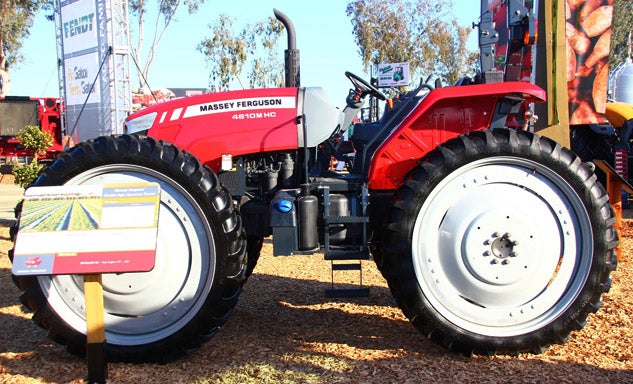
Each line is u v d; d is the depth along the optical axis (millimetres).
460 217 3746
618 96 13297
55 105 20516
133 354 3740
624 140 10820
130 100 14641
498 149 3717
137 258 3088
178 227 3771
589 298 3754
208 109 4492
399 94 5230
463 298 3799
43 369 3709
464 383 3354
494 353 3752
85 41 14898
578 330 3844
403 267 3709
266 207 4465
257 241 5184
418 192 3707
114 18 14172
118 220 3154
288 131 4422
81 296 3809
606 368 3553
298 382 3389
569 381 3363
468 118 4160
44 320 3768
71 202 3191
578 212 3783
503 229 3715
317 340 4156
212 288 3717
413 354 3840
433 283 3766
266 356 3838
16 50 35219
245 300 5340
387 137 4230
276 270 6645
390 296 5395
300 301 5273
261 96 4500
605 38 9945
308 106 4469
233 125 4453
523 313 3787
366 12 30391
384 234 3801
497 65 4625
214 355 3891
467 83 4578
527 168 3795
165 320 3795
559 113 5266
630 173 11156
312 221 4039
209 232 3727
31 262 3080
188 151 4211
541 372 3508
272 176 4504
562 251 3814
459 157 3709
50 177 3762
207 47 28641
